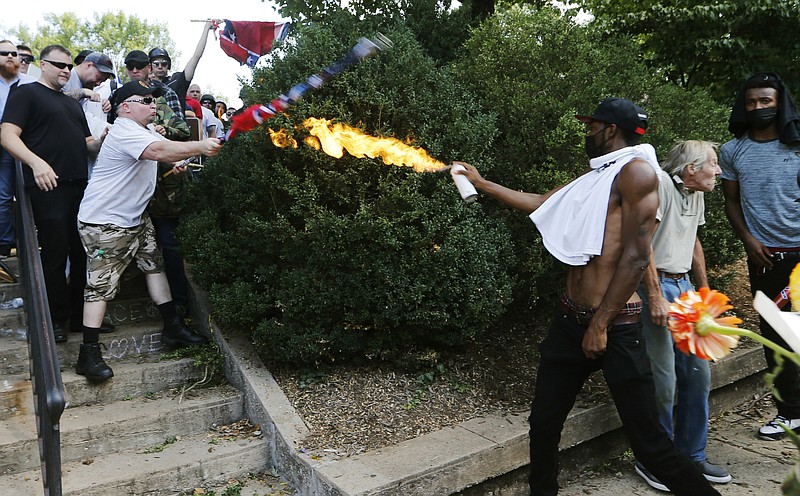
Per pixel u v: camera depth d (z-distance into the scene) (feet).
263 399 12.41
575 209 9.61
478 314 13.14
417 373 13.61
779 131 12.85
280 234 13.00
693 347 5.08
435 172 13.15
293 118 12.62
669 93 16.01
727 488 11.70
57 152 13.52
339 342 13.16
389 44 11.61
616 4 26.66
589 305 9.40
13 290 15.38
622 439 13.34
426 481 10.14
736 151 13.51
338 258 12.69
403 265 12.74
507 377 13.70
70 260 14.32
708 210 16.05
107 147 12.82
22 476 10.85
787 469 12.33
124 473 10.85
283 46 13.92
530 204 10.56
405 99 13.34
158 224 15.52
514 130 14.82
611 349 9.36
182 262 15.60
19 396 12.31
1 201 16.34
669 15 22.74
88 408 12.49
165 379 13.55
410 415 12.19
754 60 23.13
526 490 11.72
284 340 13.05
